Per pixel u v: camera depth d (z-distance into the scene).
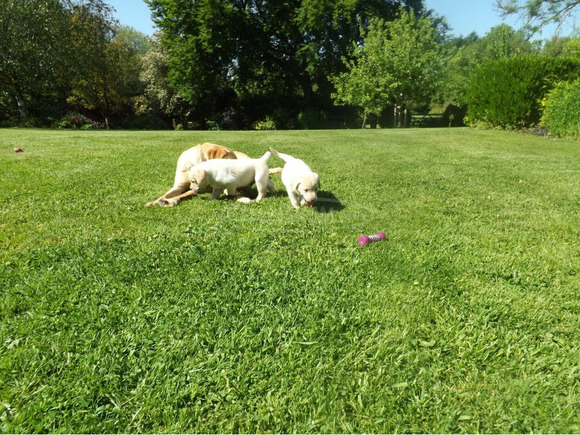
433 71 24.28
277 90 35.56
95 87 30.08
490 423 1.79
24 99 27.89
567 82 13.28
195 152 5.18
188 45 29.20
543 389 1.95
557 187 5.95
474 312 2.59
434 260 3.28
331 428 1.75
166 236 3.64
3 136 12.16
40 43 25.16
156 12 30.41
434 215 4.48
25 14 23.86
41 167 6.59
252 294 2.72
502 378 2.04
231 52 30.81
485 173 6.90
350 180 6.12
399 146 10.42
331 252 3.40
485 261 3.30
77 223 3.92
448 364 2.12
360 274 3.03
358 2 28.66
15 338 2.23
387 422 1.79
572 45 18.91
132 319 2.41
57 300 2.57
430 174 6.73
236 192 5.00
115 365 2.04
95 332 2.29
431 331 2.38
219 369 2.06
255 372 2.04
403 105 25.92
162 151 8.59
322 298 2.70
